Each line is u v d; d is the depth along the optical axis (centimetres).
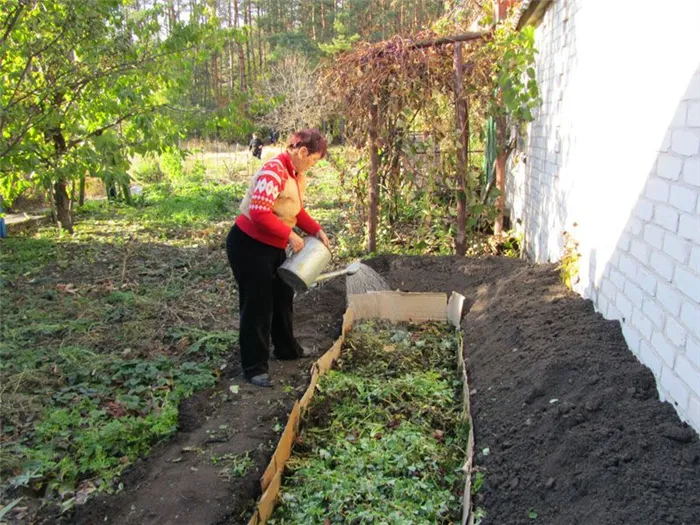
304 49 2664
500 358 377
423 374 417
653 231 288
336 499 275
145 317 527
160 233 938
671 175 267
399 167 736
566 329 365
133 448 318
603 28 388
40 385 387
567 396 295
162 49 722
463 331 468
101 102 742
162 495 275
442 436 336
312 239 384
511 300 451
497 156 736
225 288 627
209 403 364
